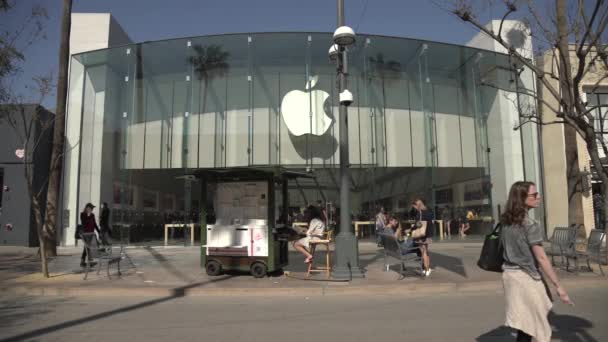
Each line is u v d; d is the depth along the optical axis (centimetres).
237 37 1925
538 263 419
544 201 2116
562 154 2000
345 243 1041
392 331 617
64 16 1491
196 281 1029
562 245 1123
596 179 1955
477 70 2148
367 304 820
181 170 1964
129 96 2012
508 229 420
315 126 1966
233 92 1989
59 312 761
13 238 1853
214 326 656
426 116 2056
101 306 815
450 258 1434
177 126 1991
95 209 1959
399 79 2050
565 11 1232
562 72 1395
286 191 1210
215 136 1972
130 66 2025
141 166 1981
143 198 1964
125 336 600
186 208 1933
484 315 710
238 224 1102
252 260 1082
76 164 1972
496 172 2117
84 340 580
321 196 1970
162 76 2025
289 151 1956
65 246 1912
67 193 1952
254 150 1952
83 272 1181
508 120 2159
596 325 631
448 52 2070
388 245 1134
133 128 2005
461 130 2102
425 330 620
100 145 2003
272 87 1986
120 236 1941
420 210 1098
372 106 2009
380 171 1988
